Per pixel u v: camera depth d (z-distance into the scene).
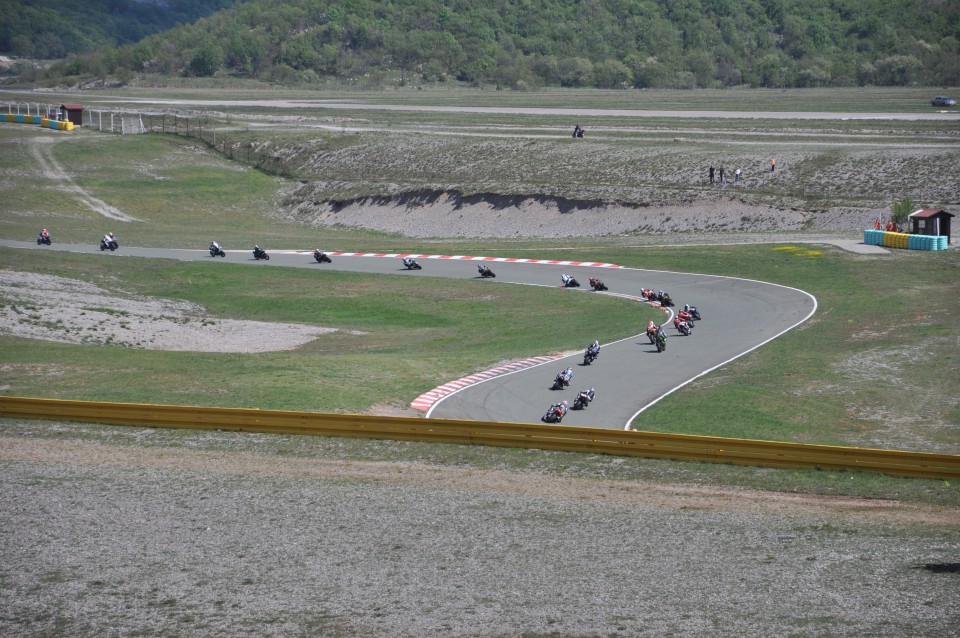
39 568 41.41
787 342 82.12
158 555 42.56
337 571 40.47
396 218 189.12
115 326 99.06
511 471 52.94
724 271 119.56
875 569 38.62
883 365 72.81
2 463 55.44
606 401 66.81
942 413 61.84
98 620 36.84
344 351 91.00
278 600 38.00
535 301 110.56
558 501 48.03
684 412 62.97
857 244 129.25
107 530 45.41
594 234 165.38
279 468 54.41
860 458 50.09
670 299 102.75
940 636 33.16
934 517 44.16
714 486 49.53
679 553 41.06
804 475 50.38
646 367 76.19
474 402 67.62
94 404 63.62
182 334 98.38
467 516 46.25
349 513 47.06
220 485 51.56
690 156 191.62
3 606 38.12
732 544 41.81
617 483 50.47
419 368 79.00
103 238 151.75
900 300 95.38
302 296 118.56
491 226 177.12
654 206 167.25
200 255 145.00
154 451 57.91
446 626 35.41
